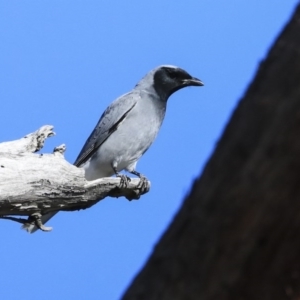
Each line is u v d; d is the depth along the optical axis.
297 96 3.57
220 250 3.69
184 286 3.75
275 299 3.68
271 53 3.83
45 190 10.46
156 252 3.91
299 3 3.84
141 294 3.85
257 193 3.61
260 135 3.67
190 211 3.82
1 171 10.25
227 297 3.71
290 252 3.61
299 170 3.53
